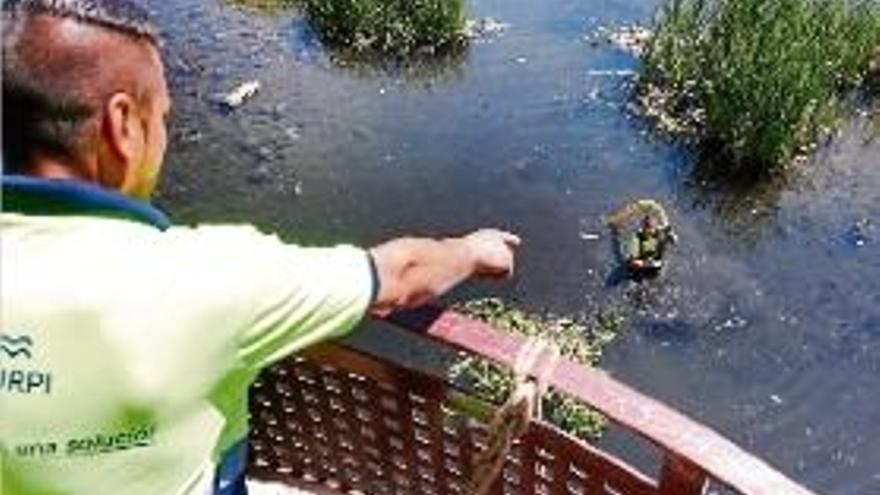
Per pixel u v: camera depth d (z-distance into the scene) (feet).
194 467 6.21
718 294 35.19
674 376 32.42
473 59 47.44
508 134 42.73
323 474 11.12
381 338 32.96
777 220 38.52
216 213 38.52
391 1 47.88
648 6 50.75
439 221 38.58
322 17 48.73
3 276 5.79
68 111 5.88
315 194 39.52
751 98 39.99
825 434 30.83
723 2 44.55
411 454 10.26
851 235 37.81
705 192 39.75
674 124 42.86
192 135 42.16
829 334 33.88
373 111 44.11
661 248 35.94
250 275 6.13
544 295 35.04
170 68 46.11
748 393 31.96
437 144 42.16
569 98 44.73
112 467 6.02
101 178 6.13
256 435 11.30
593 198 39.42
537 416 9.18
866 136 42.91
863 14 45.03
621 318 34.22
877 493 29.25
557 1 51.31
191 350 5.98
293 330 6.32
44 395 5.83
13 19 5.85
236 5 51.31
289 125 43.01
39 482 6.00
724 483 7.62
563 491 9.42
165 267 5.96
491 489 9.89
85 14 5.91
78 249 5.87
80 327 5.80
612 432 30.25
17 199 5.83
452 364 32.19
